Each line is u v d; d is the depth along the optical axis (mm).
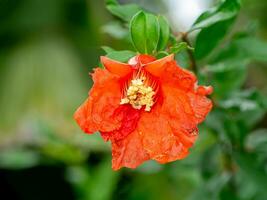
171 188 484
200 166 381
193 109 266
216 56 338
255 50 335
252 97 346
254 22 344
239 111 353
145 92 280
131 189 498
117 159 283
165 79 273
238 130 355
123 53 278
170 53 276
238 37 337
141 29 273
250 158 357
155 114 285
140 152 284
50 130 473
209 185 379
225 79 354
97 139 453
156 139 281
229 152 367
